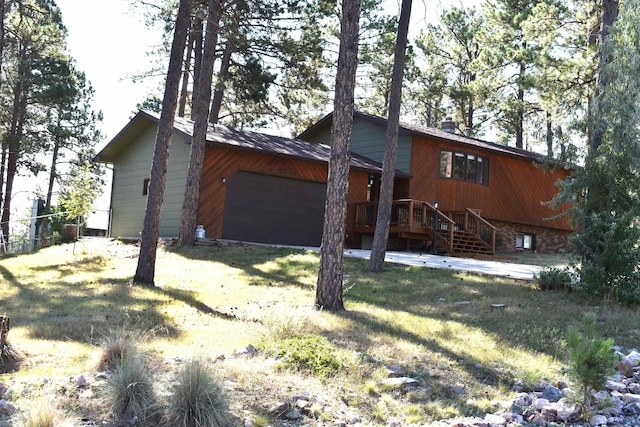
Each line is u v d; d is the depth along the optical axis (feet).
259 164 69.56
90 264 51.83
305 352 21.71
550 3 77.97
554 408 18.60
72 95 103.40
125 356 19.44
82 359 20.86
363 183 77.97
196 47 83.51
